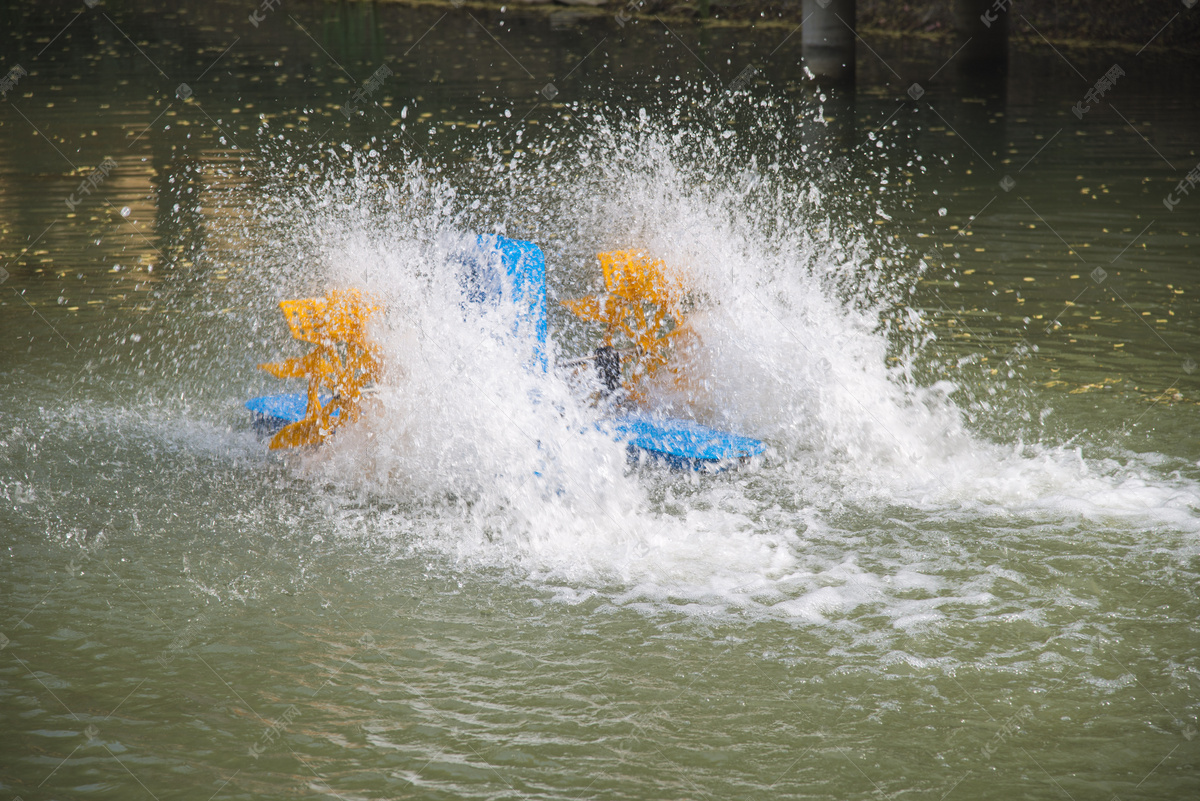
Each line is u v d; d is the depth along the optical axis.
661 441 14.34
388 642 10.07
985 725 8.79
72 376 17.27
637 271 16.17
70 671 9.60
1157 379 16.55
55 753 8.51
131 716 8.98
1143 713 8.90
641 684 9.39
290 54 60.47
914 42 64.19
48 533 12.20
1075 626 10.20
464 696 9.23
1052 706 9.02
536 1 79.94
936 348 18.25
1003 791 8.02
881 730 8.74
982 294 21.27
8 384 16.83
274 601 10.81
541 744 8.59
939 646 9.93
